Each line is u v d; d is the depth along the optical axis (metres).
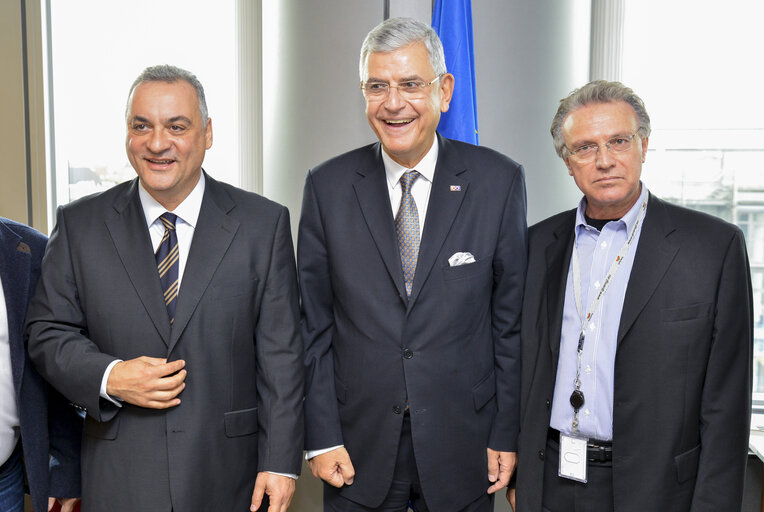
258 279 1.67
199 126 1.59
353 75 2.61
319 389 1.80
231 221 1.67
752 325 1.52
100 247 1.61
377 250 1.73
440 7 2.38
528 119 2.65
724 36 2.70
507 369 1.78
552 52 2.63
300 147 2.72
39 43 3.00
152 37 3.06
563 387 1.61
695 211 1.59
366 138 2.62
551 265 1.71
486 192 1.75
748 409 1.49
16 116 3.03
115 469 1.55
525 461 1.67
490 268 1.74
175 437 1.54
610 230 1.61
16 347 1.66
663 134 2.76
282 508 1.64
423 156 1.77
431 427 1.68
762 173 2.74
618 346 1.51
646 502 1.47
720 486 1.45
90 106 3.14
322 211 1.81
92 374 1.51
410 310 1.68
